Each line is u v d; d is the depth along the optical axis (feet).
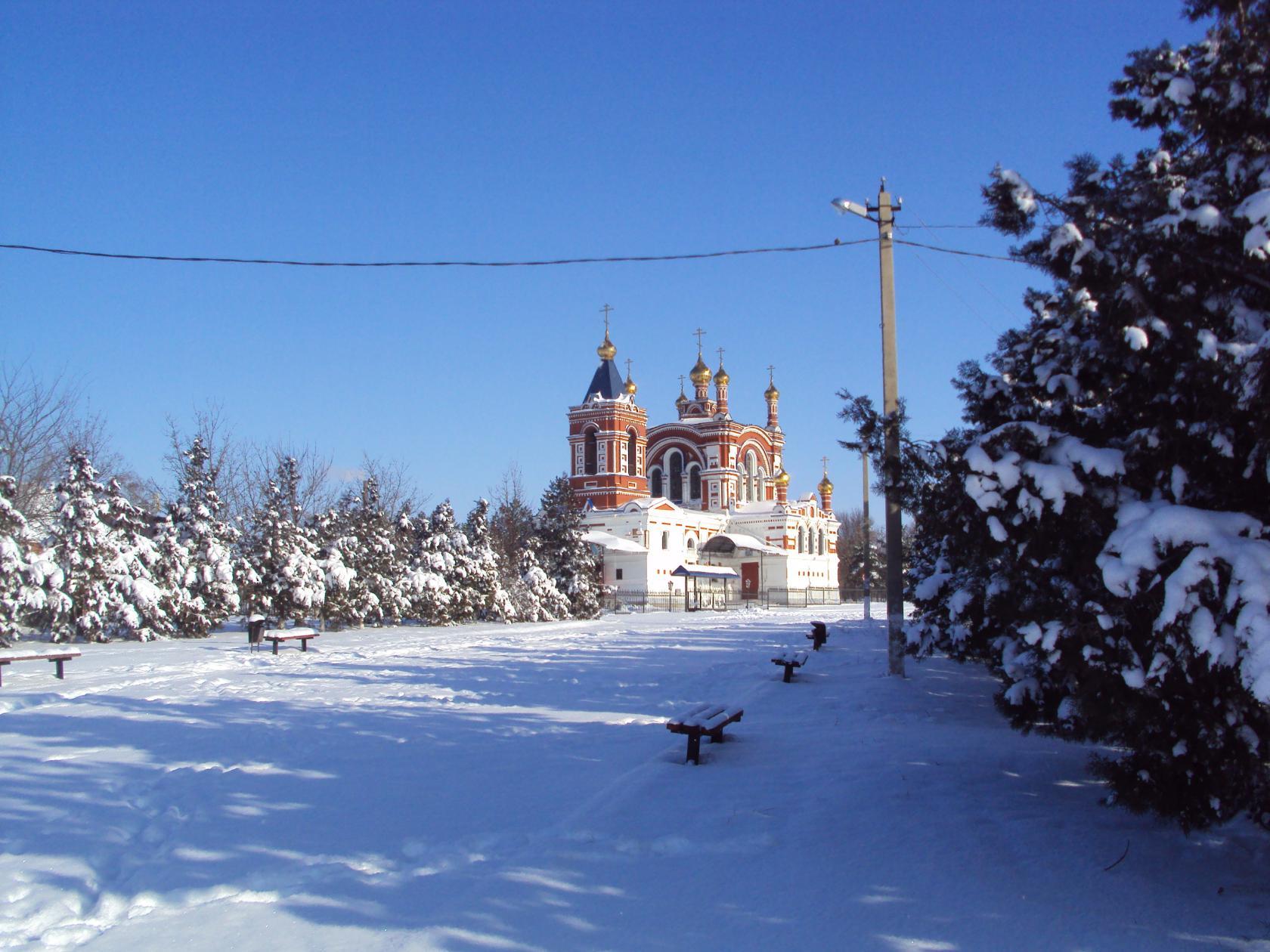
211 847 25.61
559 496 172.65
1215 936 19.88
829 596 273.13
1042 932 20.08
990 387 29.94
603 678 61.98
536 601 154.30
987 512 23.95
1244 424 21.66
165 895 22.27
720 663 71.97
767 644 90.53
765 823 27.35
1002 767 34.04
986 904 21.54
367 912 21.22
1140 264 21.48
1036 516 22.61
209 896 22.30
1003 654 33.06
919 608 46.14
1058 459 23.09
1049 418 26.30
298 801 30.01
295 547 112.16
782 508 262.26
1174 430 22.66
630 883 22.90
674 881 23.02
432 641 99.04
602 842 25.82
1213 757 21.76
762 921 20.71
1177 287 21.77
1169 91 22.94
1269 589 18.78
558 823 27.61
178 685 58.03
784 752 36.94
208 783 32.19
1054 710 31.27
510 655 79.71
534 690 56.03
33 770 34.14
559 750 37.60
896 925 20.49
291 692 54.80
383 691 55.57
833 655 73.20
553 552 169.37
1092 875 23.32
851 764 34.45
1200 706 21.27
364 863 24.48
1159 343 22.29
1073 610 23.09
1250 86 22.29
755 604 242.99
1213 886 22.62
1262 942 19.56
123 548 96.78
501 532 187.62
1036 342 28.89
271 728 42.39
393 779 32.81
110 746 38.34
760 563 263.08
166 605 100.01
